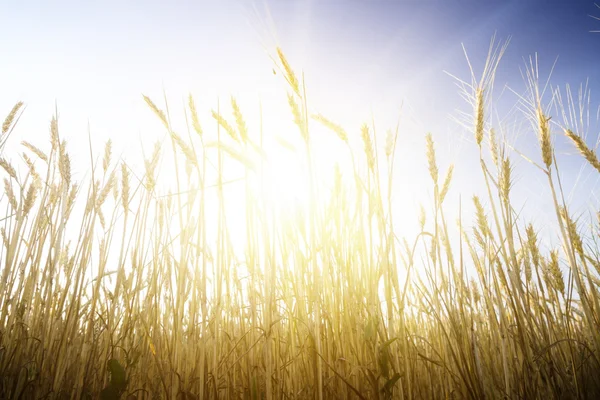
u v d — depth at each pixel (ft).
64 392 2.23
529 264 2.42
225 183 2.16
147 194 2.39
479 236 2.42
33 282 2.66
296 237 2.31
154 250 2.41
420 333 2.79
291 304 2.36
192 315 2.04
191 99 2.11
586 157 2.34
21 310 2.52
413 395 2.13
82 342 2.36
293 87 1.99
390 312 1.94
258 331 2.26
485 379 2.07
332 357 2.11
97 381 2.29
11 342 2.41
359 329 2.11
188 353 2.04
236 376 2.29
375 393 1.83
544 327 2.16
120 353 2.50
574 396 2.01
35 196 2.90
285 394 2.11
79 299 2.30
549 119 2.16
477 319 2.51
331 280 2.29
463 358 1.95
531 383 2.00
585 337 2.35
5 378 2.23
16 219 2.61
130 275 2.45
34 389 2.26
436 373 2.40
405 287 2.04
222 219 2.06
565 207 2.12
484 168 2.16
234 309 2.56
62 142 2.65
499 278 2.30
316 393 1.90
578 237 2.34
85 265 2.36
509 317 2.35
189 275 2.27
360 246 2.26
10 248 2.55
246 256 2.19
